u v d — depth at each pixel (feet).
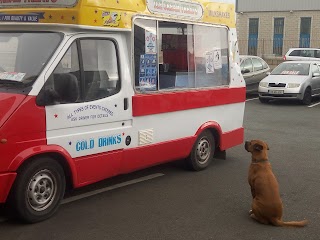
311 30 93.04
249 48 99.30
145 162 16.65
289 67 46.83
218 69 19.86
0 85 13.05
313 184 18.10
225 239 12.71
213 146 20.20
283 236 12.99
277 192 13.62
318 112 39.40
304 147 25.03
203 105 18.93
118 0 14.89
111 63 15.02
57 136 13.33
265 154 14.11
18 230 12.82
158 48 16.78
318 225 13.85
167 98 17.12
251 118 35.50
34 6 13.89
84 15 13.67
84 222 13.57
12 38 14.12
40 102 12.80
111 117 14.96
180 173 19.22
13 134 12.17
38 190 13.15
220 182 18.08
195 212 14.73
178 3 17.52
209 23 19.21
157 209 14.89
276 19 96.22
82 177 14.29
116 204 15.23
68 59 13.69
